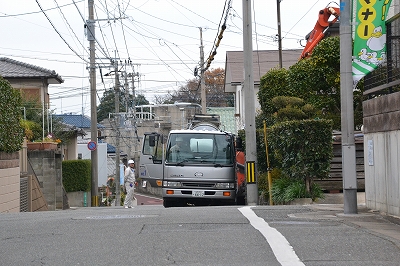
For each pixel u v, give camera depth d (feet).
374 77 55.72
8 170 90.94
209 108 220.02
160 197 218.59
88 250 35.65
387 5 51.44
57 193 126.93
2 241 39.81
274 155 84.89
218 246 35.99
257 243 36.70
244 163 94.58
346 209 52.34
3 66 168.25
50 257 33.91
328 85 102.78
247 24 91.40
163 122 242.58
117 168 174.19
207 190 82.94
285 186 78.54
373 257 32.68
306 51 118.01
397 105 48.16
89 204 160.86
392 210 49.34
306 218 49.67
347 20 52.16
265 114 114.73
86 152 231.91
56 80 171.22
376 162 53.78
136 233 41.29
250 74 90.84
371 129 55.01
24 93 155.74
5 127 87.71
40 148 125.18
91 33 139.95
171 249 35.29
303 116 90.84
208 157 83.87
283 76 113.80
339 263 31.17
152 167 90.53
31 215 60.90
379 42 51.47
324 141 73.20
